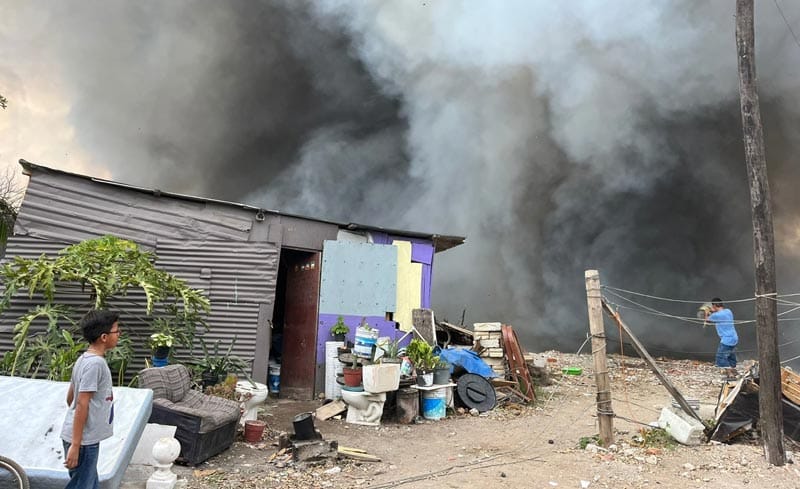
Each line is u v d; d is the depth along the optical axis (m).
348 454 5.25
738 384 6.11
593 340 5.88
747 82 5.53
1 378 4.34
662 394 9.27
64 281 6.76
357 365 7.23
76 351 5.67
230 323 8.02
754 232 5.45
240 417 5.91
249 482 4.50
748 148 5.50
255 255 8.30
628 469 4.94
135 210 7.91
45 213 7.42
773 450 5.07
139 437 4.10
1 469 3.25
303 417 5.39
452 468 5.10
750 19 5.55
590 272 5.99
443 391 7.55
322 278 8.75
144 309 7.39
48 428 4.05
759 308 5.33
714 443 5.67
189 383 5.64
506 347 8.90
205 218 8.23
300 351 8.88
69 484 2.96
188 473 4.60
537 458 5.46
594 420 7.34
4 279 6.85
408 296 9.20
